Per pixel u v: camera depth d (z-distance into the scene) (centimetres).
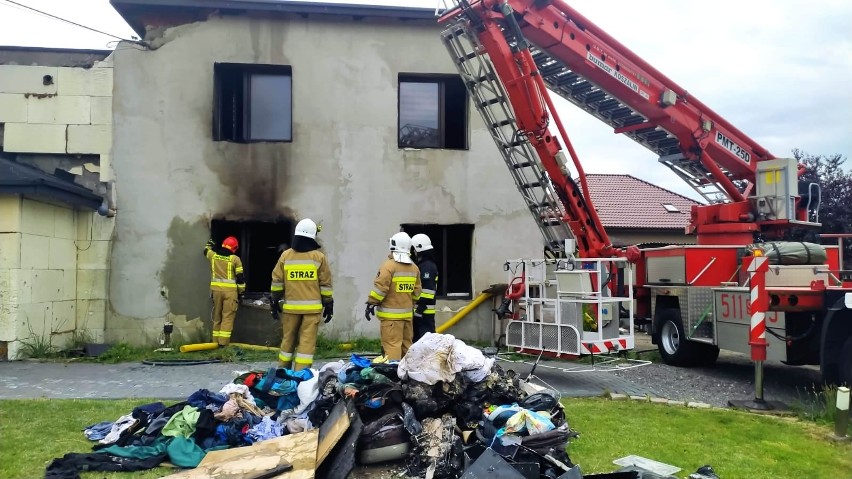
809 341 698
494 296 1077
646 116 930
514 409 475
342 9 1059
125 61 1033
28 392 663
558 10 818
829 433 537
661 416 587
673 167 1032
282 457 407
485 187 1111
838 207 2055
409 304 715
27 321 876
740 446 496
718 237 948
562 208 880
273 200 1059
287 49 1072
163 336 1019
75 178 1020
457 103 1154
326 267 700
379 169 1087
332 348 1012
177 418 473
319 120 1074
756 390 648
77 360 881
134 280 1022
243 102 1088
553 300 756
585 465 445
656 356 1003
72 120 1020
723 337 793
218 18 1056
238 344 998
